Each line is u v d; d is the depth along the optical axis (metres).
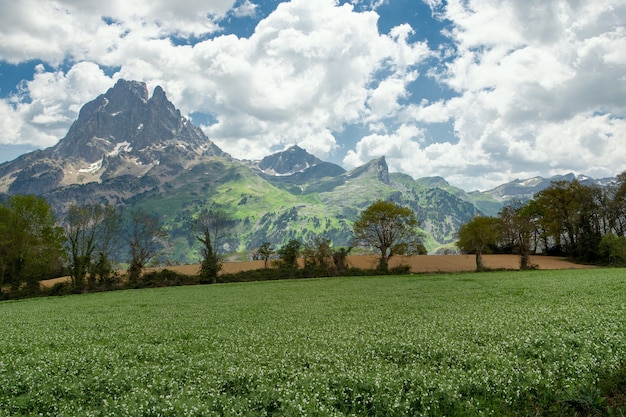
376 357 14.46
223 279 75.56
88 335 23.39
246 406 10.45
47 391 12.15
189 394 11.27
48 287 73.62
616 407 9.69
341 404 10.61
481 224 76.94
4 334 25.34
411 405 10.34
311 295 45.50
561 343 14.05
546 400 10.20
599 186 108.44
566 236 107.75
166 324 27.00
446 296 36.50
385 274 77.31
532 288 37.97
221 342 19.34
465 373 11.73
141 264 77.44
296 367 13.63
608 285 35.09
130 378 13.02
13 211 76.81
